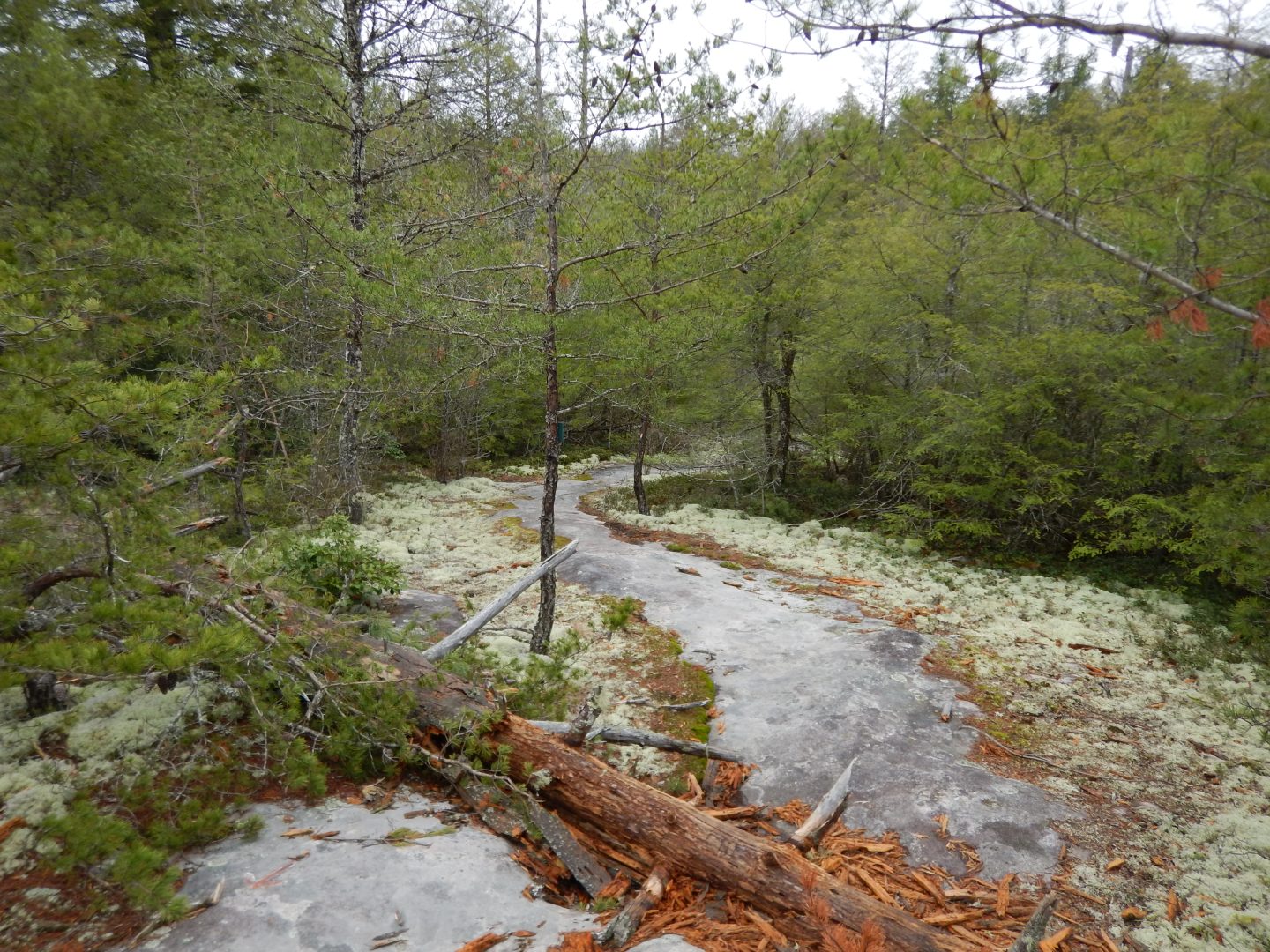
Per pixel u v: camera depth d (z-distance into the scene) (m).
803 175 6.67
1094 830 4.79
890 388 13.83
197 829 3.65
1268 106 3.58
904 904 4.09
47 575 4.37
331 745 4.43
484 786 4.38
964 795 5.12
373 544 10.76
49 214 8.23
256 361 5.61
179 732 4.30
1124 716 6.40
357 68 11.25
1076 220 4.07
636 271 8.48
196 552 4.65
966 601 9.52
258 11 11.72
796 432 17.52
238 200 10.67
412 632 6.93
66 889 3.32
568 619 8.50
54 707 4.57
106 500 4.23
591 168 8.16
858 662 7.26
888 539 12.90
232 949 3.07
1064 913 4.05
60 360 4.55
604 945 3.38
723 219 6.96
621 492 17.52
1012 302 11.64
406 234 10.50
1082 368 10.73
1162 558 10.89
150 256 7.63
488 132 11.30
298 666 4.60
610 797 4.25
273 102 11.73
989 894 4.21
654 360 8.89
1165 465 10.09
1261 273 3.78
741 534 13.21
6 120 9.45
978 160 4.01
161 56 13.18
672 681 7.00
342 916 3.30
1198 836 4.68
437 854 3.80
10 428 3.60
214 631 3.69
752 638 8.02
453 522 13.76
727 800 5.17
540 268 7.15
